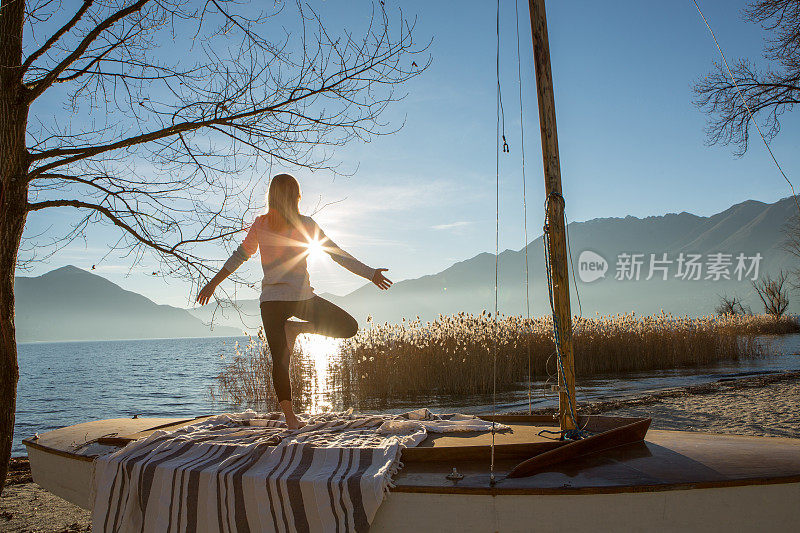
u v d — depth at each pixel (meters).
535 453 2.86
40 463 3.83
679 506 2.41
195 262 4.97
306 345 15.47
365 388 14.03
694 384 14.94
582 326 19.83
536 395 13.66
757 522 2.44
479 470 2.70
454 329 15.38
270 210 3.85
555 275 3.22
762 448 2.96
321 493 2.53
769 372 17.83
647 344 20.78
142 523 2.92
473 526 2.43
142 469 3.00
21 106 4.41
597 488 2.38
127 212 4.96
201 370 35.88
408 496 2.51
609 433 2.91
